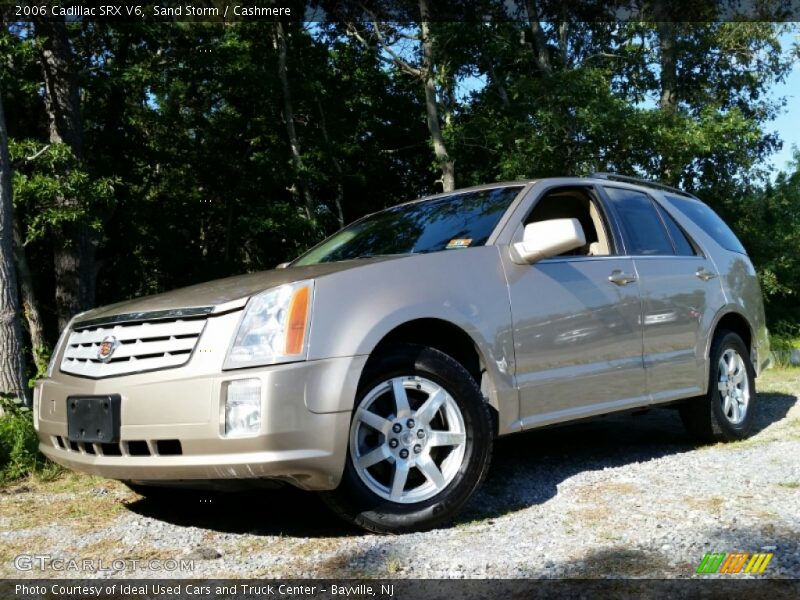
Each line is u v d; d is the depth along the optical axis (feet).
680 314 15.74
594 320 13.67
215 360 10.00
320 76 79.36
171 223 76.59
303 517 11.98
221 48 65.98
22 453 15.78
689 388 15.81
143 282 75.46
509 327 12.26
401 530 10.61
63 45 46.44
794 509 10.95
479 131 68.03
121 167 64.80
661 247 16.25
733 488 12.42
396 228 14.75
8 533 11.71
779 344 59.31
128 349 10.77
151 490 13.74
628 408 14.25
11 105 55.06
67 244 47.70
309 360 9.99
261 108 76.07
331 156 75.51
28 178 42.14
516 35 70.54
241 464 9.67
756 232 76.38
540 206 14.26
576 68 61.82
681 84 78.69
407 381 10.91
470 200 14.62
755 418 20.52
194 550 10.43
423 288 11.42
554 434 19.21
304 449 9.80
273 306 10.19
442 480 10.98
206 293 11.07
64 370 11.83
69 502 13.66
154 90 63.26
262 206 74.74
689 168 74.90
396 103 85.92
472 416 11.25
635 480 13.46
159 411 10.07
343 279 10.75
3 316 20.27
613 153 63.05
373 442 10.89
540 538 10.20
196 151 76.89
